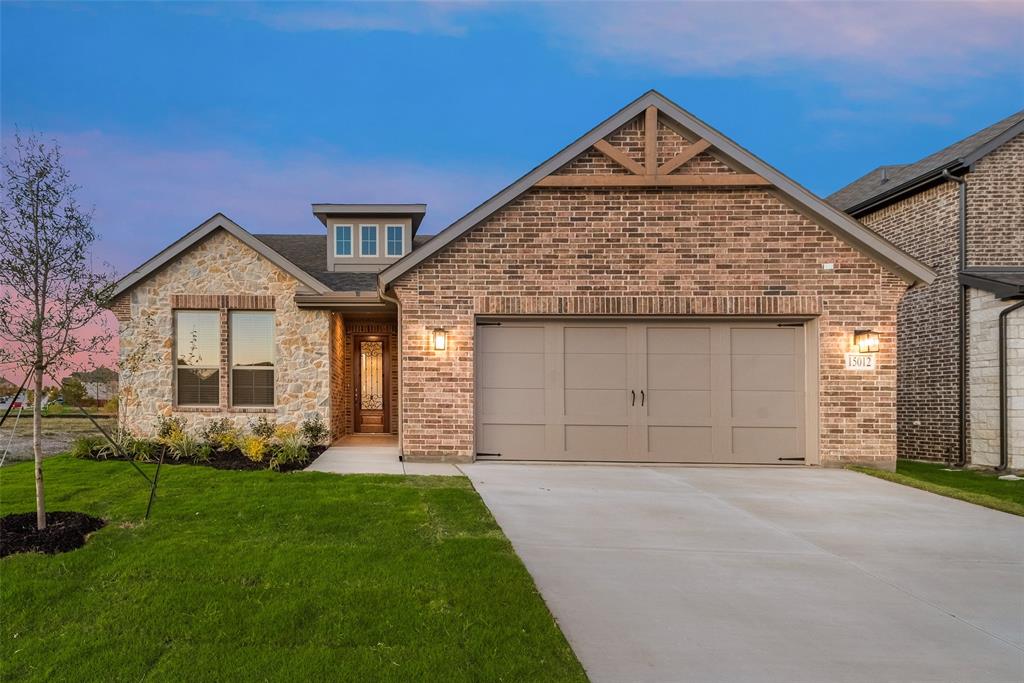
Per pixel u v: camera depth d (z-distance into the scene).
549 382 9.57
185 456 9.22
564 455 9.52
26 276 4.87
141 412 11.43
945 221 11.91
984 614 3.92
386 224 14.97
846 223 9.12
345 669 2.98
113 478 7.33
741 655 3.30
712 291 9.36
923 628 3.70
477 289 9.35
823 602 4.08
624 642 3.42
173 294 11.54
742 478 8.37
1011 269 11.41
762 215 9.39
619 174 9.44
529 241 9.39
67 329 5.06
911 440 12.68
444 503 6.30
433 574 4.22
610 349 9.60
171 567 4.28
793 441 9.50
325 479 7.50
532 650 3.21
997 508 6.69
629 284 9.38
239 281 11.64
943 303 11.91
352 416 13.79
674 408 9.55
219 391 11.56
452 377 9.30
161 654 3.15
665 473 8.70
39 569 4.18
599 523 5.91
